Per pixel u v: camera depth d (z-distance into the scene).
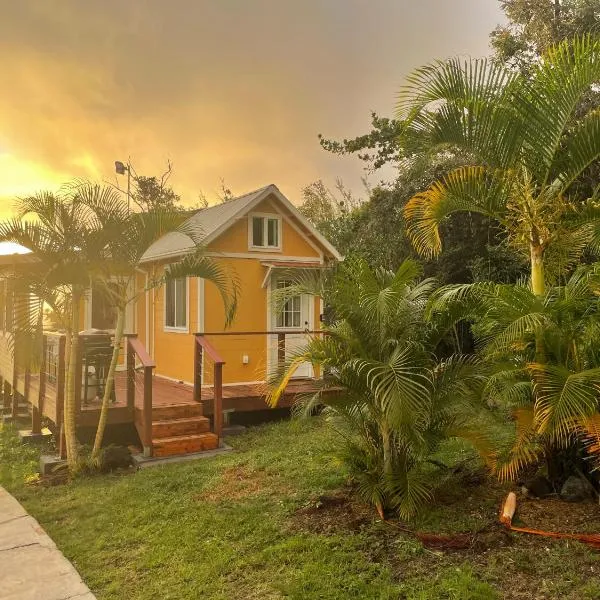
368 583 3.73
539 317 4.37
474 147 5.15
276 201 12.09
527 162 5.05
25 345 7.39
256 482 6.26
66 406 7.32
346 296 4.91
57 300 7.62
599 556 3.86
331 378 4.98
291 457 7.16
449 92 5.00
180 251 10.88
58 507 5.90
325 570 3.93
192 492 6.05
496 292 4.58
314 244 12.79
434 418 4.74
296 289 5.24
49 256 6.91
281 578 3.91
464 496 5.14
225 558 4.30
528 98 4.93
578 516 4.50
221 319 11.12
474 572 3.77
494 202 5.18
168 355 12.29
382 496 4.82
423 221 5.48
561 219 4.95
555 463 4.98
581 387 3.99
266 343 11.61
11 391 12.36
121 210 7.16
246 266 11.57
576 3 11.92
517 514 4.61
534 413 4.52
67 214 6.82
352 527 4.63
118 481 6.80
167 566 4.29
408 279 5.02
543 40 12.20
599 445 4.01
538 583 3.60
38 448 8.85
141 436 8.03
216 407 8.48
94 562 4.50
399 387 4.16
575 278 5.08
